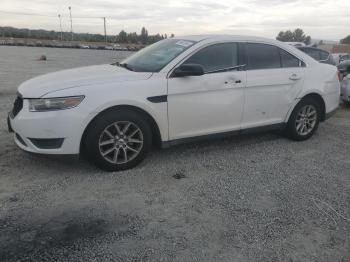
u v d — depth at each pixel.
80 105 4.10
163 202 3.78
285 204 3.81
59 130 4.06
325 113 6.21
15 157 4.83
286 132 5.98
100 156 4.33
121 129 4.44
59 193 3.90
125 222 3.38
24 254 2.87
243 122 5.33
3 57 34.59
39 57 36.28
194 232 3.25
